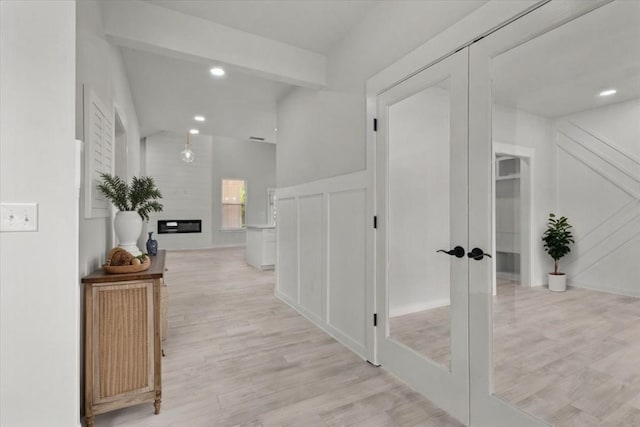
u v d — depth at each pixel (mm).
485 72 1587
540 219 1442
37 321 1363
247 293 4512
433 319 1924
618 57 1191
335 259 2889
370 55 2453
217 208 10555
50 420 1373
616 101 1206
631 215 1187
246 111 4957
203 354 2541
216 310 3701
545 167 1417
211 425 1693
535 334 1458
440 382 1840
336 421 1721
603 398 1257
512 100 1500
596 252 1283
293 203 3814
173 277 5645
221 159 10617
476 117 1639
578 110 1309
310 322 3299
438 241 1881
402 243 2152
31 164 1358
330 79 3004
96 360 1663
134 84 3926
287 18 2545
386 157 2266
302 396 1958
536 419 1382
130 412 1801
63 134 1408
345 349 2648
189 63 3389
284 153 4094
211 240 10398
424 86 1948
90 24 1857
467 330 1691
